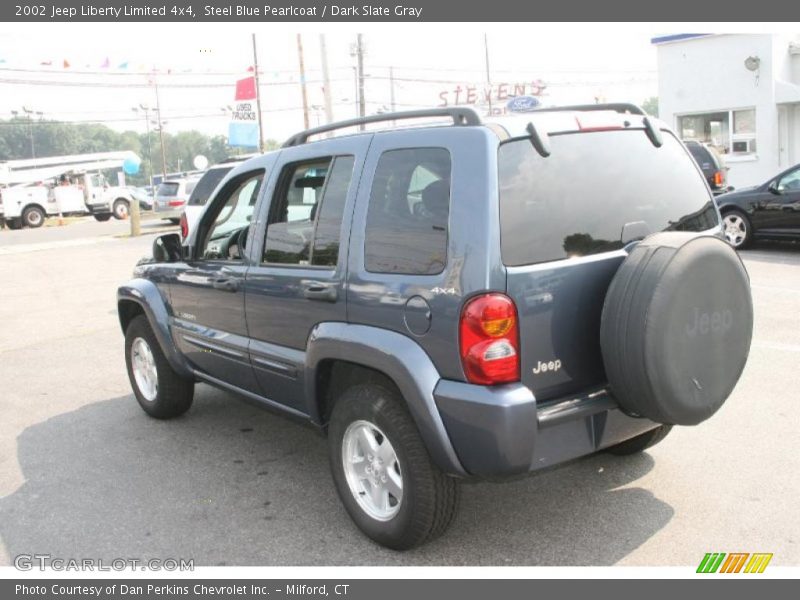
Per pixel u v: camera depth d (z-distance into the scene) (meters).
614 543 3.67
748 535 3.67
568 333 3.33
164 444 5.33
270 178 4.37
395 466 3.60
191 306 5.11
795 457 4.50
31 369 7.79
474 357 3.13
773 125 18.92
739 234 12.59
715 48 19.50
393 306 3.43
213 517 4.16
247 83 24.91
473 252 3.16
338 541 3.84
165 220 30.95
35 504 4.44
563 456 3.32
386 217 3.57
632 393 3.21
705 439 4.83
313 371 3.87
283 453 5.07
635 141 3.75
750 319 3.48
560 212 3.36
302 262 4.04
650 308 3.10
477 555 3.63
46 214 36.22
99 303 11.47
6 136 108.50
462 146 3.30
